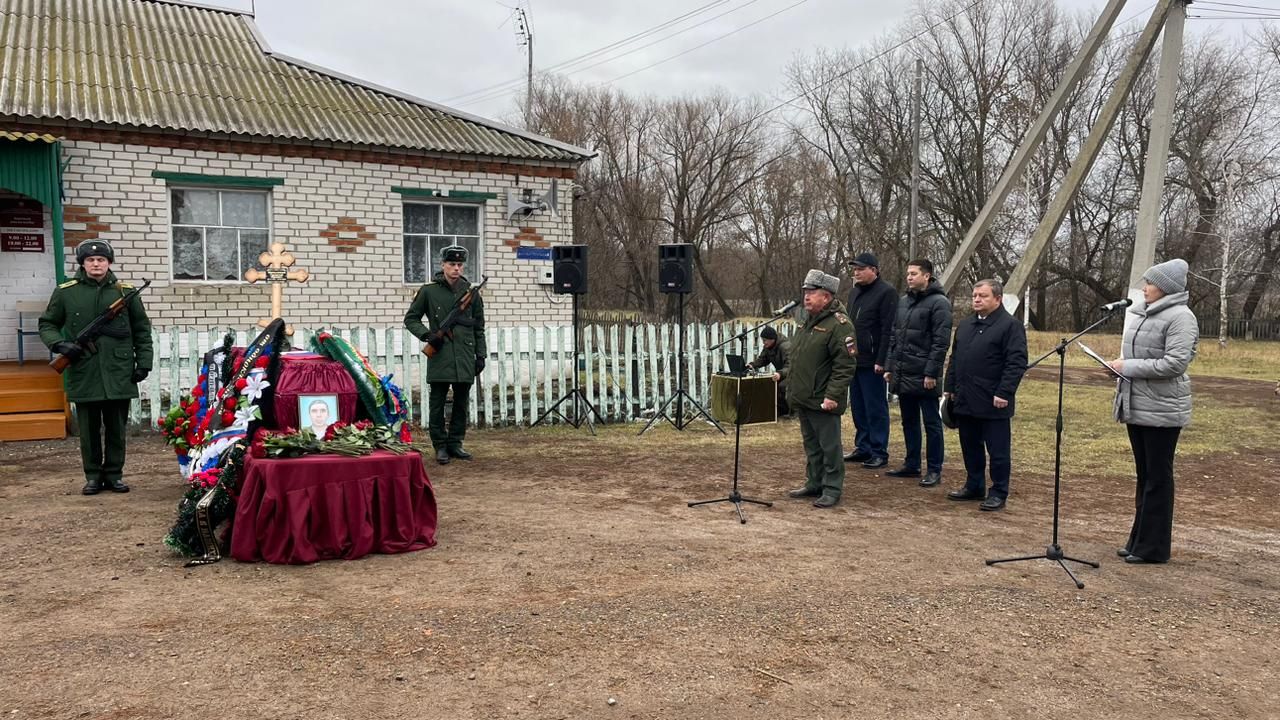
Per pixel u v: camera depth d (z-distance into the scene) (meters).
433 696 3.37
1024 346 6.55
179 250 11.53
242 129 11.42
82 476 7.38
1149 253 13.46
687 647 3.89
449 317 8.11
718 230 42.31
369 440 5.43
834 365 6.49
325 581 4.72
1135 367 5.13
